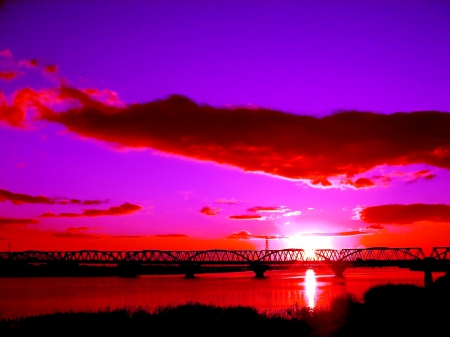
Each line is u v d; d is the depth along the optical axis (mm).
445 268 169125
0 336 36969
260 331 39188
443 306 44438
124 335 37438
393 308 45062
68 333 37781
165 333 38062
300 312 48344
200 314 43500
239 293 118062
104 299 99875
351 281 182500
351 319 43062
